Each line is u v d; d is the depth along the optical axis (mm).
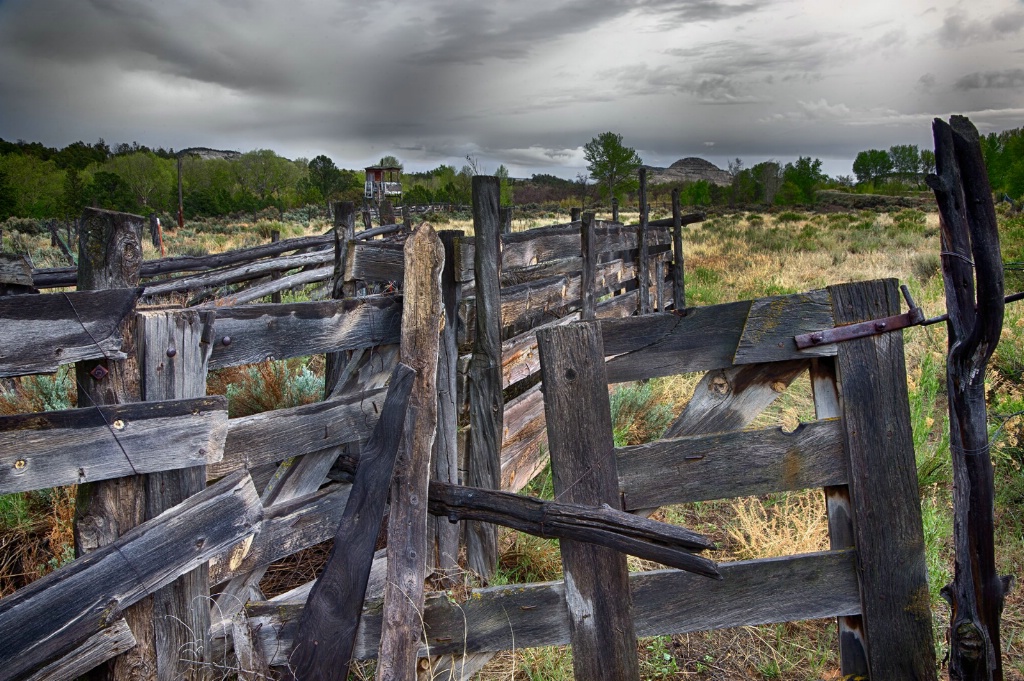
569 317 5609
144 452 2045
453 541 3643
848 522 2850
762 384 2867
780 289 12812
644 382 6418
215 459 2195
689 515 4500
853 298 2754
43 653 1890
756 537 3980
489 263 3617
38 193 50125
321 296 9672
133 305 2037
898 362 2750
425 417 2666
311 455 2762
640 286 8000
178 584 2223
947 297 2520
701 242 24453
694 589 2756
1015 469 4801
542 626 2750
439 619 2721
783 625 3406
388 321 2928
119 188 44188
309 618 2426
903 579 2768
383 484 2520
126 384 2053
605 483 2697
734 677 3117
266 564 2574
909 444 2764
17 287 5316
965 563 2551
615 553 2682
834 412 2848
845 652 2893
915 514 2770
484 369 3697
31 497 4031
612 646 2717
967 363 2441
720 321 2787
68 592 1929
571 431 2674
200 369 2201
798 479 2803
